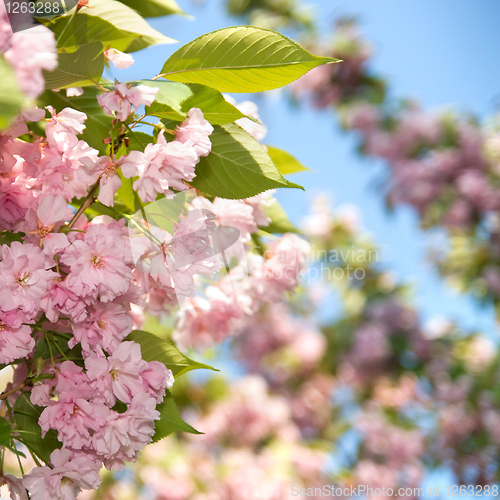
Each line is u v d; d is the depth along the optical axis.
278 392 4.33
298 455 3.13
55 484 0.73
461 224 3.62
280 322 4.24
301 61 0.74
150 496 2.53
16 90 0.60
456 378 3.43
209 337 0.94
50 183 0.73
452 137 3.83
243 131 0.78
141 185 0.72
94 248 0.71
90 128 0.79
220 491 2.69
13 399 0.78
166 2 0.89
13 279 0.70
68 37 0.76
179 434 3.03
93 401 0.73
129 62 0.77
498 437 3.18
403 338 3.71
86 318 0.73
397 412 3.79
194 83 0.75
